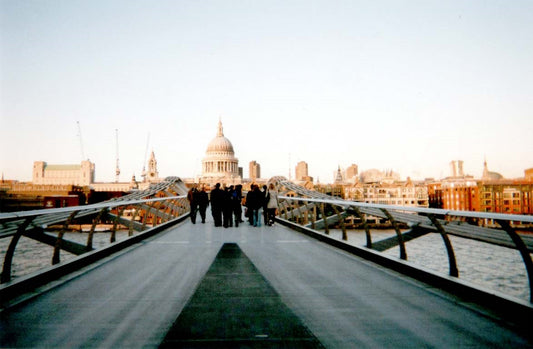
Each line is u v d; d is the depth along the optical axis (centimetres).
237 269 888
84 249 1117
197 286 727
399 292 679
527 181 15438
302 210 1958
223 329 502
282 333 488
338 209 1308
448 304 609
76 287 722
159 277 805
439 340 467
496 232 605
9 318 548
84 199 15075
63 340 470
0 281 659
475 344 455
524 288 3594
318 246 1280
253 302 621
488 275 4025
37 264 4269
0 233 679
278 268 898
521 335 483
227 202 1975
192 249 1216
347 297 648
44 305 608
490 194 13812
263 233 1727
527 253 522
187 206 3603
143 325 520
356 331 496
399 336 480
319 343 458
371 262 968
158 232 1767
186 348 444
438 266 4475
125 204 1230
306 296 655
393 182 17950
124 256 1083
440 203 16450
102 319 544
